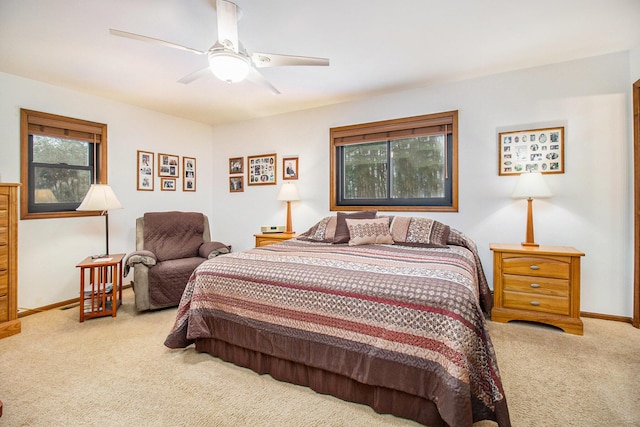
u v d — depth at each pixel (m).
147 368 1.95
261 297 1.85
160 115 4.17
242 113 4.25
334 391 1.65
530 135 2.89
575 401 1.58
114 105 3.64
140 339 2.37
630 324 2.56
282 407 1.57
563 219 2.80
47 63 2.65
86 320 2.77
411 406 1.46
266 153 4.40
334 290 1.65
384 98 3.55
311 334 1.69
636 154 2.49
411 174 3.52
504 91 2.98
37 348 2.22
